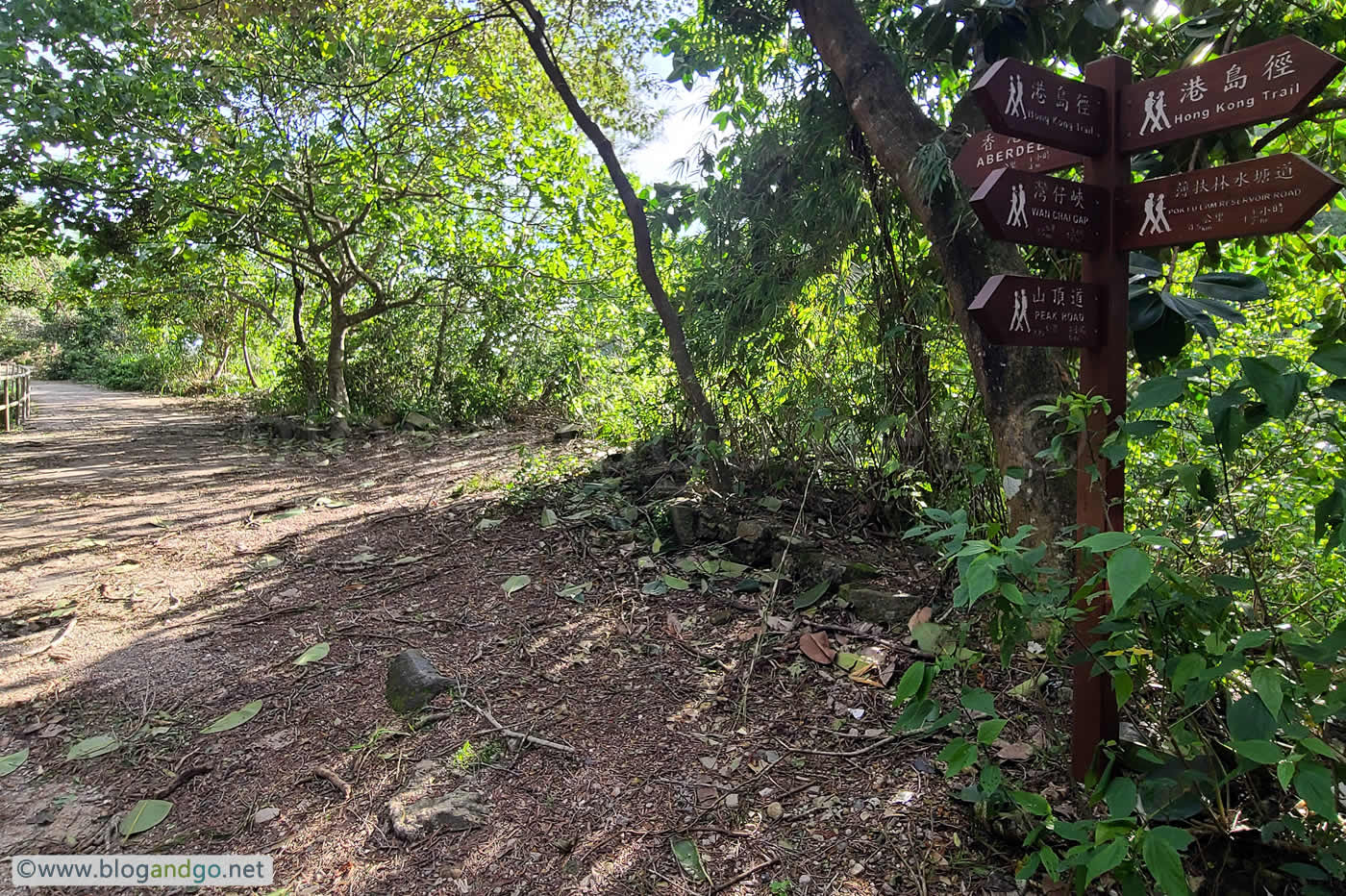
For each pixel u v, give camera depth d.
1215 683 1.64
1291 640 1.50
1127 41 3.32
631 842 2.04
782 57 3.83
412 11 5.86
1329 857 1.40
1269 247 3.07
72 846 2.16
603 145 4.43
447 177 8.23
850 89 3.06
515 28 5.91
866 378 3.59
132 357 20.02
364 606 3.58
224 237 8.02
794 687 2.64
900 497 3.44
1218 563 2.12
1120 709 1.88
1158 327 2.24
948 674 2.57
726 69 4.28
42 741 2.68
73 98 6.01
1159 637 1.57
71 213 7.62
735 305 4.04
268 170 7.06
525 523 4.38
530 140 7.89
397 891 1.94
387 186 8.19
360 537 4.57
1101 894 1.71
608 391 8.23
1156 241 1.83
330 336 9.45
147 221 7.82
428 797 2.24
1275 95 1.63
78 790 2.41
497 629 3.22
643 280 4.39
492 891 1.92
